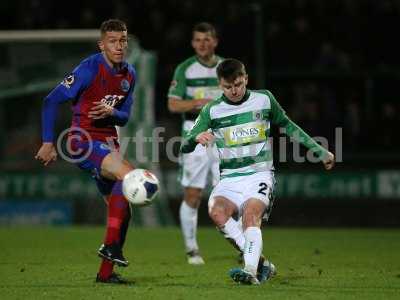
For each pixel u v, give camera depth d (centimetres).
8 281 2361
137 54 4562
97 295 2080
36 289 2191
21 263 2845
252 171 2323
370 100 5106
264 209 2264
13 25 5819
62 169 4744
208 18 5641
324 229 4647
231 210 2294
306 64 5556
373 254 3244
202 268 2744
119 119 2283
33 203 4744
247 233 2200
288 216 4738
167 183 4744
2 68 4722
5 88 4725
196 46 3052
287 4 5706
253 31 5512
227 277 2477
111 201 2208
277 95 5169
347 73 5156
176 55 5497
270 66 5553
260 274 2325
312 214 4731
